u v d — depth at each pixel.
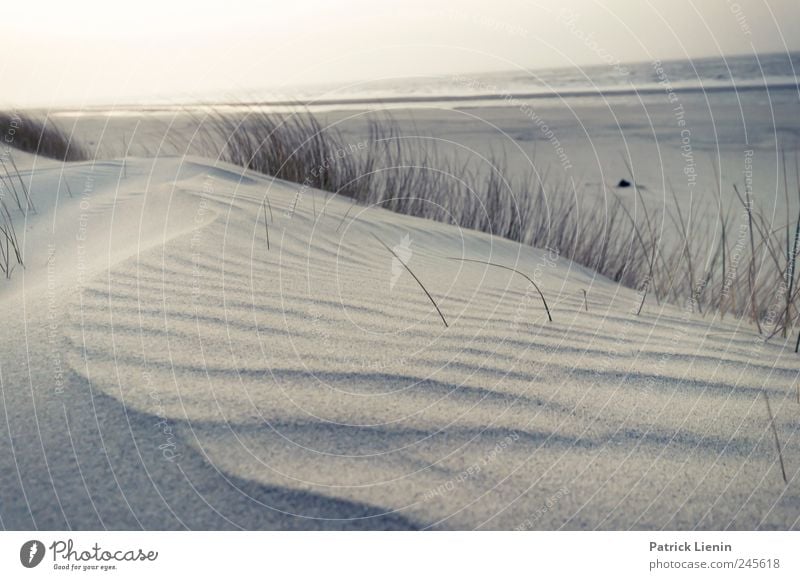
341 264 2.39
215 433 1.17
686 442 1.25
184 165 3.77
